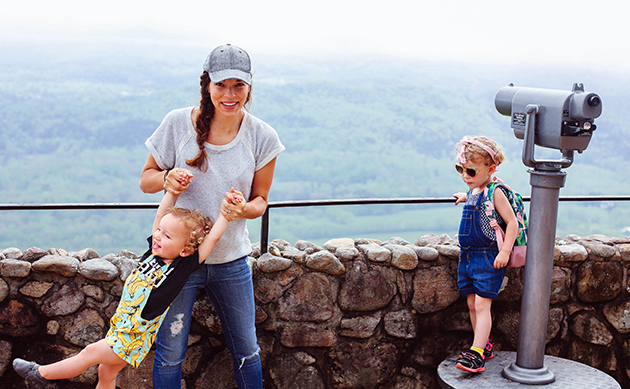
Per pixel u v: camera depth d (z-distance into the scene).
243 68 1.82
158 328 1.91
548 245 2.23
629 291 2.86
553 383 2.28
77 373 1.88
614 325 2.86
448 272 2.71
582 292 2.80
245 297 2.08
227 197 1.86
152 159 2.00
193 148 1.93
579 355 2.85
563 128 2.10
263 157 2.03
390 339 2.67
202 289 2.44
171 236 1.83
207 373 2.48
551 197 2.21
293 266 2.55
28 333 2.38
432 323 2.72
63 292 2.38
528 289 2.28
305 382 2.59
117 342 1.85
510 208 2.33
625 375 2.90
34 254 2.43
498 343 2.78
